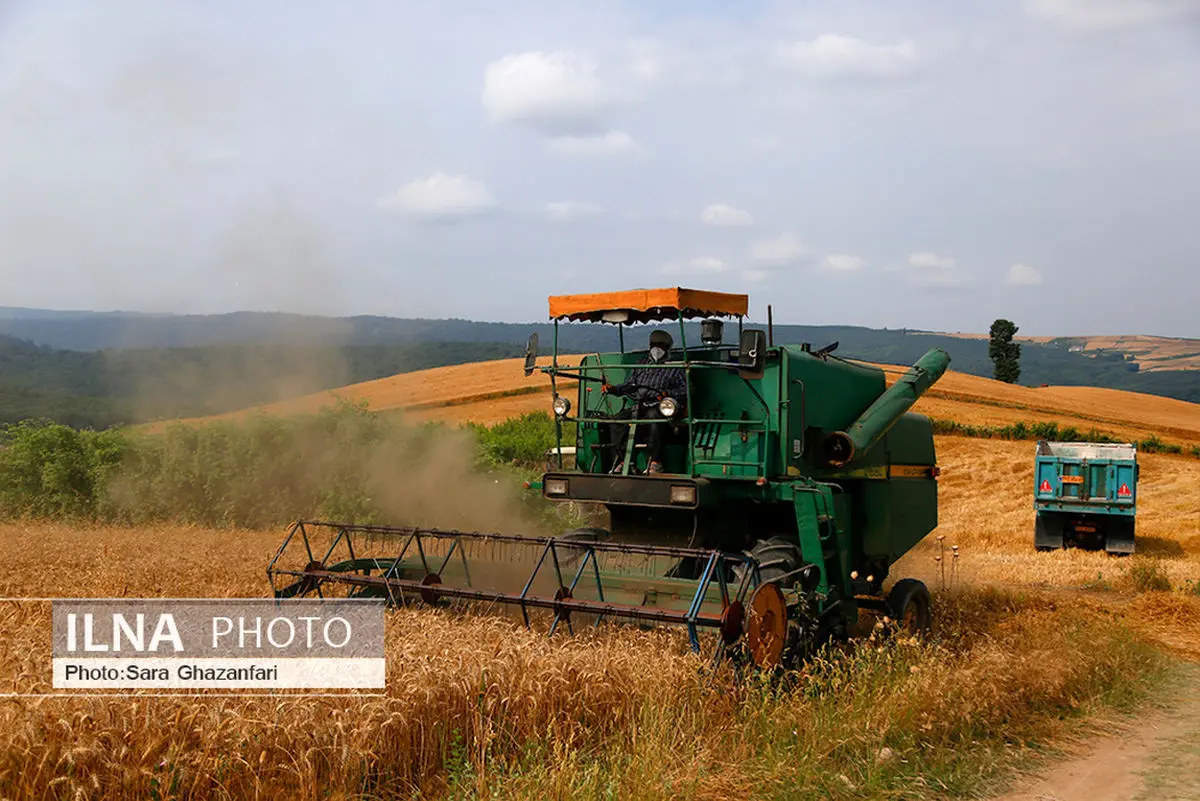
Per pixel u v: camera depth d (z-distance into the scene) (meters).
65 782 5.13
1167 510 34.72
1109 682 9.78
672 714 6.79
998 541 27.72
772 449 10.13
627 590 9.12
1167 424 71.88
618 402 10.99
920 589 11.75
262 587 11.10
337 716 5.81
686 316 10.24
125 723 5.50
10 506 23.31
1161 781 7.21
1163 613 14.94
